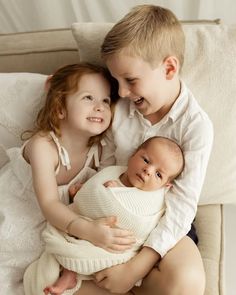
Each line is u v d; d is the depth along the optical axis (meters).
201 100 1.16
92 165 1.20
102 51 1.05
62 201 1.12
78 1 1.69
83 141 1.16
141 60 1.00
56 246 0.98
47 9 1.75
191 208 1.04
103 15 1.69
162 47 1.02
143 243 1.02
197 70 1.16
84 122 1.10
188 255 0.99
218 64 1.15
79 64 1.14
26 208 1.12
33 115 1.23
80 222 1.00
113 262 0.98
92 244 0.98
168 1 1.62
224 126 1.17
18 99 1.24
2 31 1.83
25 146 1.15
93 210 1.02
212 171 1.20
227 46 1.15
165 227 1.02
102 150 1.19
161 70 1.04
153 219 1.02
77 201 1.05
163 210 1.05
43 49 1.38
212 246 1.13
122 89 1.04
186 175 1.05
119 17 1.68
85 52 1.22
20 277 1.07
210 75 1.15
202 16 1.61
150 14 1.04
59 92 1.11
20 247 1.08
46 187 1.07
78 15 1.71
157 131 1.12
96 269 0.98
